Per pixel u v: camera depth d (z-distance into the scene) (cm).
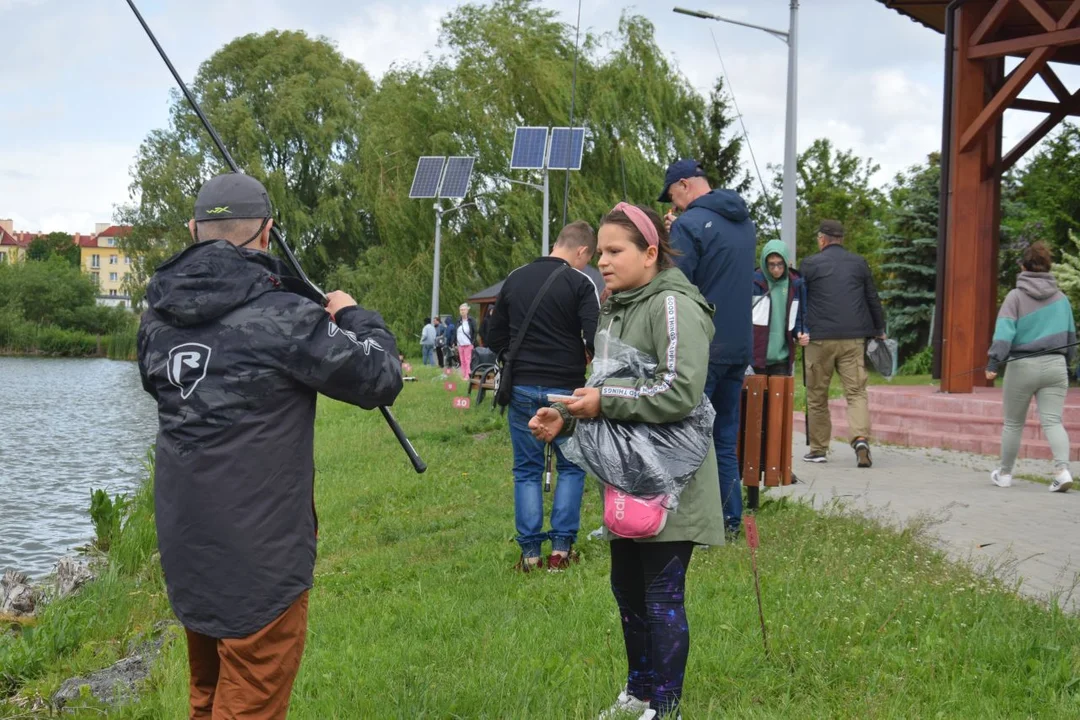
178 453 271
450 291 4022
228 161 374
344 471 1139
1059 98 1593
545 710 360
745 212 593
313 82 5431
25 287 9550
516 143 2734
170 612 659
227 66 5578
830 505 726
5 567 1048
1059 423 816
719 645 410
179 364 271
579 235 618
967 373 1294
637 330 338
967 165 1323
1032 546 611
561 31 3956
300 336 273
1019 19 1491
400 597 559
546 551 641
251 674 275
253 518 270
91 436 2392
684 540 333
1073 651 395
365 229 5478
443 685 387
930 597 459
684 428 332
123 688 469
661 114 3778
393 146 4191
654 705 336
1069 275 1800
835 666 385
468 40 4056
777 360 899
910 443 1123
